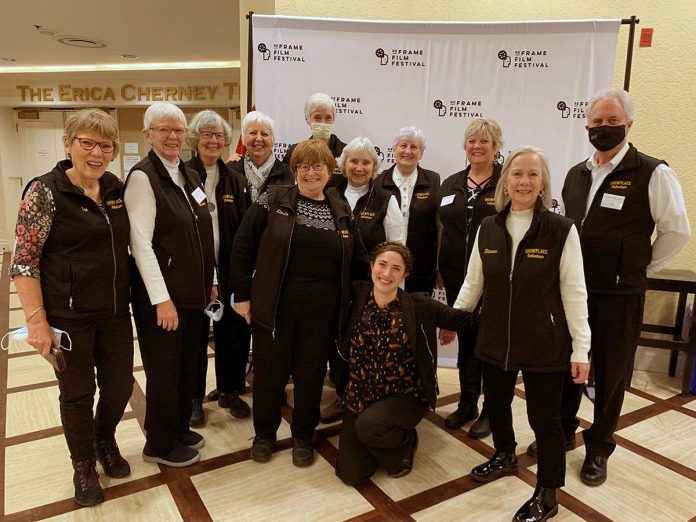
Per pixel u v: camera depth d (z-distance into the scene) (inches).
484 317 75.0
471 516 75.0
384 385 83.1
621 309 79.8
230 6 185.6
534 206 69.7
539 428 71.2
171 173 79.4
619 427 104.5
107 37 230.2
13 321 174.4
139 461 88.0
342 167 102.3
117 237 72.1
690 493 81.9
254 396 87.8
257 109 122.1
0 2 182.5
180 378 87.3
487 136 94.9
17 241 65.0
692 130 130.3
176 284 78.5
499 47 118.6
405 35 119.7
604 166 81.6
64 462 87.5
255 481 82.9
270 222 81.7
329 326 85.7
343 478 82.5
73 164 67.1
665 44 128.6
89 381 73.1
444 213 102.3
